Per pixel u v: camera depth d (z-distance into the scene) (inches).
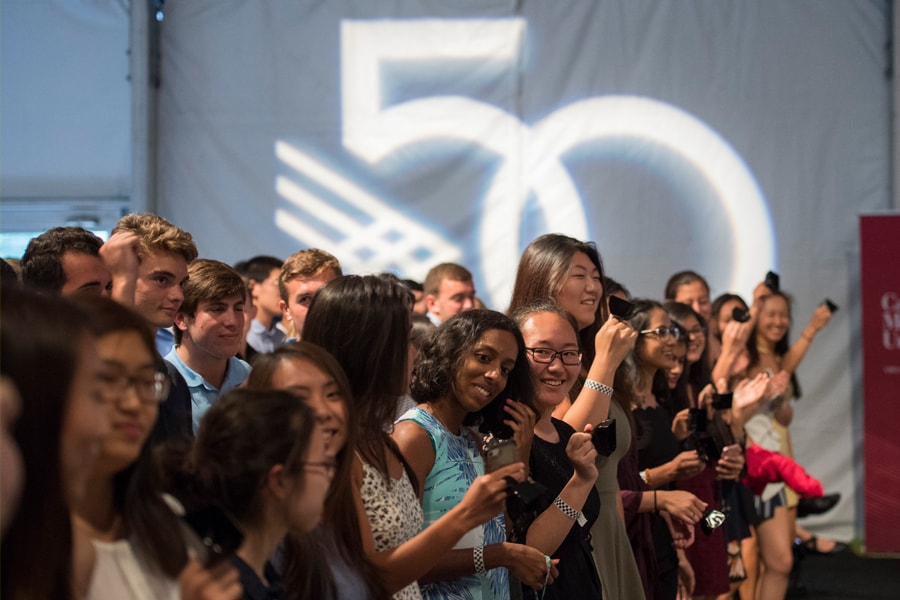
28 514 88.9
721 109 475.5
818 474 478.3
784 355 398.9
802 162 474.9
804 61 475.2
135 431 106.6
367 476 151.9
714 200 477.1
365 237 478.6
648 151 477.4
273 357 139.7
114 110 467.8
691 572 269.1
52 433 87.9
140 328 108.3
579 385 231.5
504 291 477.4
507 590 182.5
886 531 440.1
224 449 116.0
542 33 477.1
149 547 108.0
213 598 109.3
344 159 478.6
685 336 277.9
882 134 472.4
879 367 439.8
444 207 478.9
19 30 469.1
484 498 144.9
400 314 157.1
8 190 468.8
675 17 475.8
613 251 478.6
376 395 155.4
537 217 478.0
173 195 477.7
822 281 475.2
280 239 478.0
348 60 477.4
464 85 477.7
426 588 169.2
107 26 467.5
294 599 133.5
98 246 187.5
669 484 276.8
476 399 175.9
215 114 478.0
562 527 186.5
